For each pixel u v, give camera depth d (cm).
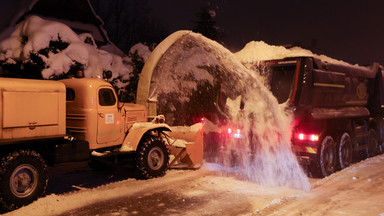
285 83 722
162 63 905
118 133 667
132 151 650
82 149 585
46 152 562
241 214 469
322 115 727
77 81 625
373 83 988
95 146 618
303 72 693
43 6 1666
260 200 534
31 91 527
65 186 623
